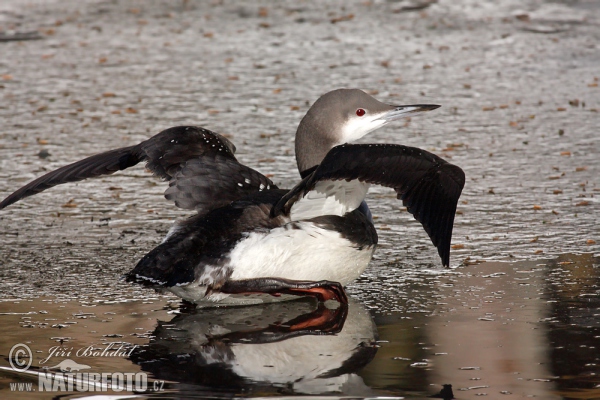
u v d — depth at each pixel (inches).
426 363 307.7
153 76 786.8
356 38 909.2
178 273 323.9
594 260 409.1
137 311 362.3
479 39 895.7
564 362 306.2
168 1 1096.8
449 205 326.0
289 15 1015.0
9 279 396.8
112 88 751.1
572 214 473.1
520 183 524.1
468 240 440.5
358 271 367.9
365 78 763.4
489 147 591.8
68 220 480.1
